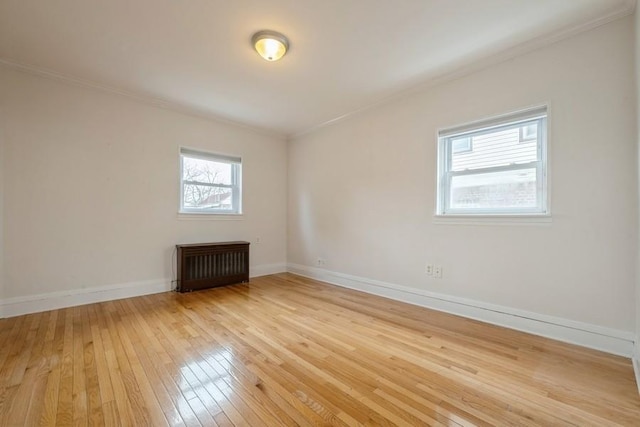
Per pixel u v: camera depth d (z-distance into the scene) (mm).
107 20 2098
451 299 2881
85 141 3094
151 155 3551
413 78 2959
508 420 1367
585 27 2115
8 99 2684
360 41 2354
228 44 2398
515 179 2537
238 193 4449
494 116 2592
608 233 2057
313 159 4508
